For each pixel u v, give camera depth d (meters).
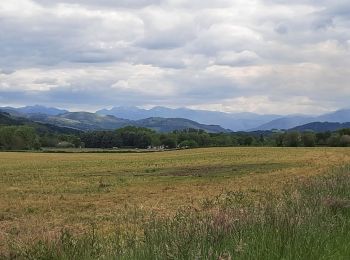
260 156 71.75
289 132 139.25
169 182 34.03
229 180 33.19
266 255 5.57
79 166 58.47
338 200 9.09
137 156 87.12
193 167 51.06
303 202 8.95
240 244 5.59
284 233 6.37
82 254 6.75
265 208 8.09
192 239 6.20
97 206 21.23
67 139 169.62
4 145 141.50
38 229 12.59
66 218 17.22
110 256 6.37
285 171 39.72
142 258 5.95
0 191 29.72
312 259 5.60
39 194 27.88
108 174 44.44
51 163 66.38
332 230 6.95
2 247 8.76
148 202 21.44
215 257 5.45
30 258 6.90
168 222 8.02
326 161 54.53
